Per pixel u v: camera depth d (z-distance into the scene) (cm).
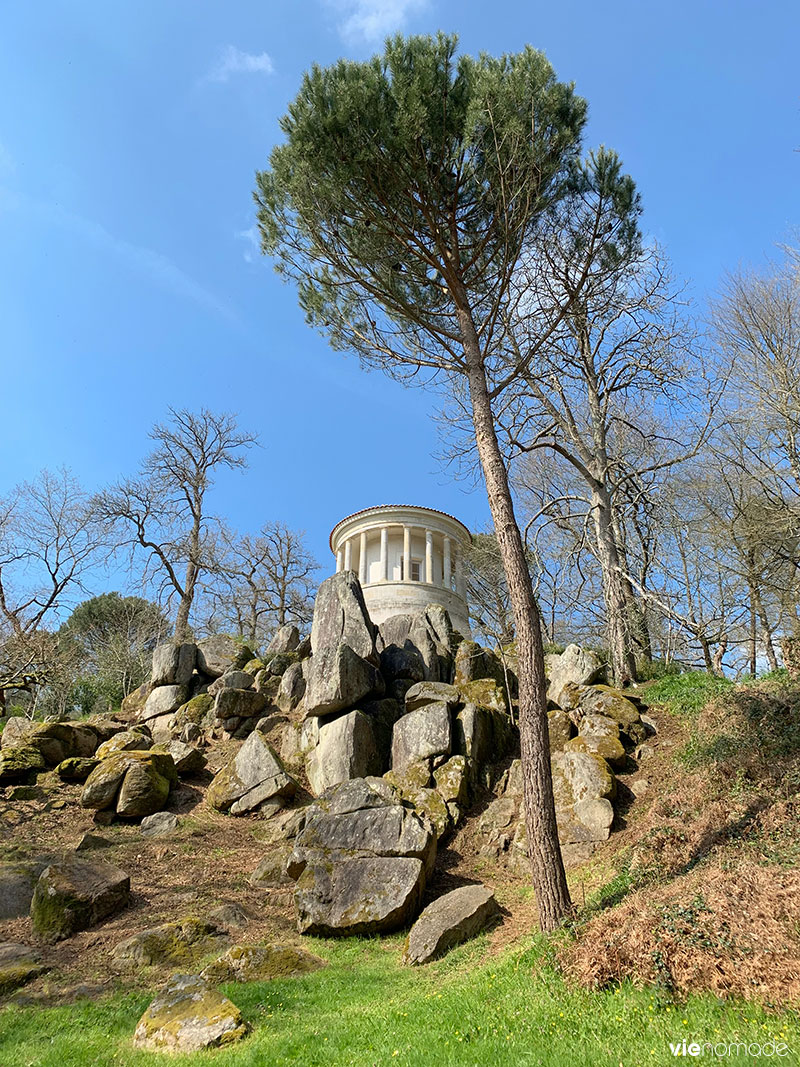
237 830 1606
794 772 1127
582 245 1834
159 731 2206
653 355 2217
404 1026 707
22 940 1120
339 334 1575
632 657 2156
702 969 632
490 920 1110
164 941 1075
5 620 3091
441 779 1578
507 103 1270
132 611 4319
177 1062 700
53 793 1756
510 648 2253
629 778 1484
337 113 1266
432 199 1352
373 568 3469
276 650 2719
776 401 2094
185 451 3538
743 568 2461
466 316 1371
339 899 1174
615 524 2595
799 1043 495
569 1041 580
